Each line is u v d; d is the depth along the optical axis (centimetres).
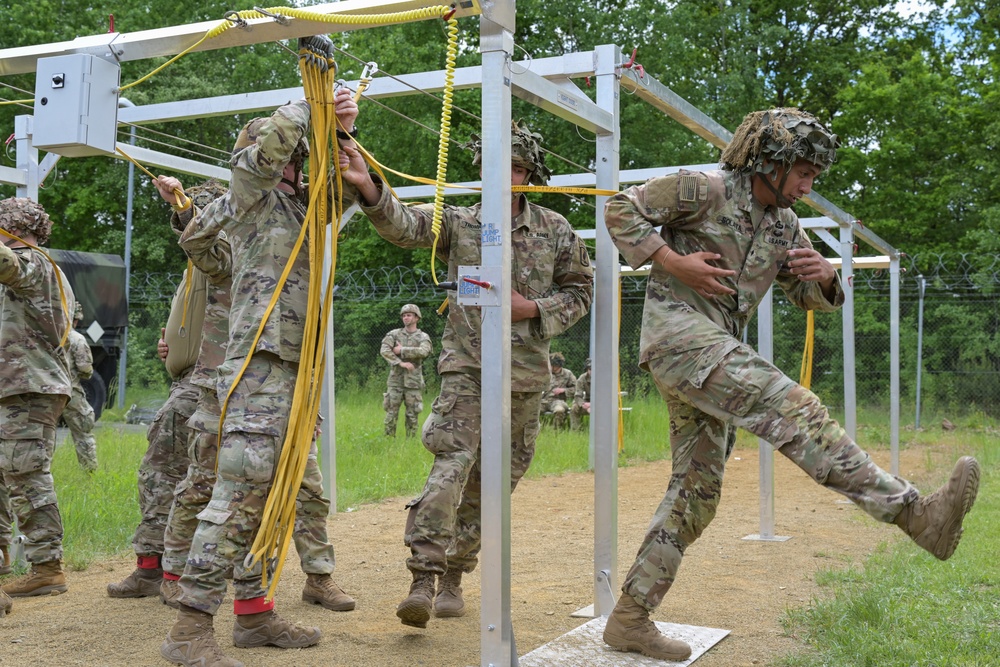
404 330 1209
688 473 339
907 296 1805
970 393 1708
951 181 2112
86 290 1316
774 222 335
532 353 400
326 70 320
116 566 515
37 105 331
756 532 632
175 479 443
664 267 321
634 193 329
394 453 1016
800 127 319
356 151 350
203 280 432
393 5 297
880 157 2133
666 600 436
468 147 414
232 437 316
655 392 1628
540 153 402
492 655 286
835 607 398
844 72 2277
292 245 329
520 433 405
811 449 288
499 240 288
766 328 583
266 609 361
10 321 438
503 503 288
